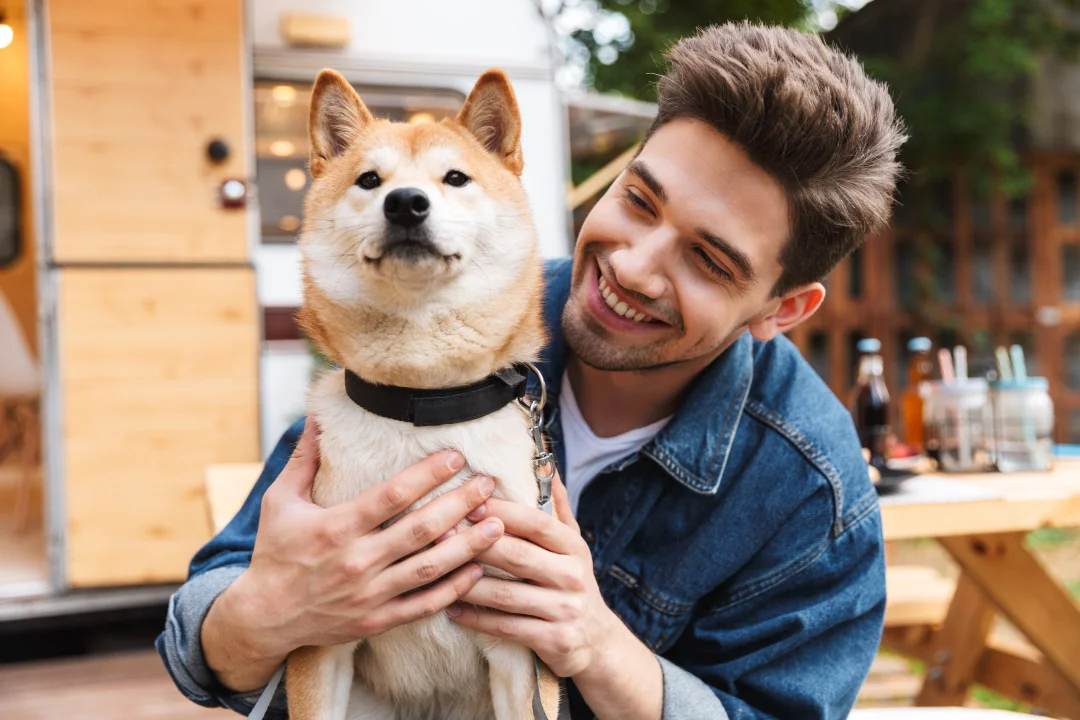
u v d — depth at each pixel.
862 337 8.35
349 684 1.64
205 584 1.73
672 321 1.68
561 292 2.06
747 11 11.03
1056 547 6.61
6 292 6.39
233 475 2.79
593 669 1.57
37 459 7.27
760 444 1.82
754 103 1.57
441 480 1.50
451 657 1.62
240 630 1.53
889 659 4.54
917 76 9.04
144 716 3.36
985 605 3.25
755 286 1.69
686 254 1.66
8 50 6.01
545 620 1.51
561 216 4.47
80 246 3.96
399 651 1.62
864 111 1.66
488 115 1.93
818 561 1.79
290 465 1.68
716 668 1.78
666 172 1.64
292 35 4.19
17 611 3.89
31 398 5.36
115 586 4.02
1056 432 8.34
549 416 1.93
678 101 1.69
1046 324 8.47
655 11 11.09
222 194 4.09
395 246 1.56
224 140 4.11
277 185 4.33
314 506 1.56
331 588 1.45
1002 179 8.45
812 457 1.80
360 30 4.31
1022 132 8.90
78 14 3.94
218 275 4.12
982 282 8.80
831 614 1.77
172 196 4.06
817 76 1.62
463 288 1.61
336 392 1.67
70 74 3.94
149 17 4.02
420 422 1.56
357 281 1.62
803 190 1.63
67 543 3.95
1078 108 8.81
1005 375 3.20
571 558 1.54
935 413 3.18
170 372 4.06
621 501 1.85
